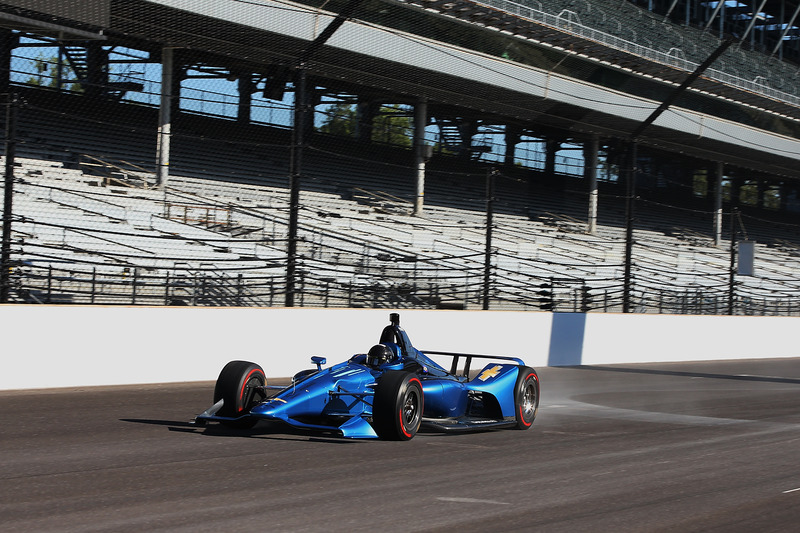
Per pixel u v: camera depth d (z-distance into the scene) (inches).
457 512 212.5
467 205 1389.0
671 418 418.3
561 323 738.2
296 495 224.8
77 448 286.2
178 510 205.9
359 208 1175.0
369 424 314.2
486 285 727.7
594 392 532.4
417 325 637.3
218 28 839.1
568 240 1354.6
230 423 323.3
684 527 206.4
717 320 884.6
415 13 1003.9
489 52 1122.7
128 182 949.2
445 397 346.0
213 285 668.7
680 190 1924.2
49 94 1011.9
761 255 1745.8
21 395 416.8
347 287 744.3
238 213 956.0
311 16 903.1
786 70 1793.8
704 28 1624.0
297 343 564.1
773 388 596.4
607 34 1330.0
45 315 446.9
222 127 1160.8
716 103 1440.7
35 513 200.5
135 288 687.1
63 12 720.3
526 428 370.0
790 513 223.6
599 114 1298.0
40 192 815.1
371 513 208.2
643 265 1331.2
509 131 1541.6
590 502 228.2
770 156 1646.2
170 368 498.3
